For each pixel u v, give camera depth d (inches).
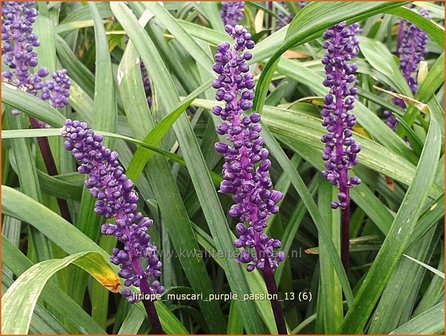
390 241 49.2
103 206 46.6
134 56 73.0
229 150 46.1
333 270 60.1
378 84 93.8
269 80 62.0
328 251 56.9
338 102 55.3
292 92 88.7
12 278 60.6
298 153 68.8
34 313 51.8
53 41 82.3
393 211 72.0
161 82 66.6
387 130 71.1
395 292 56.8
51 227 54.9
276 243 48.7
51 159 69.9
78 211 71.9
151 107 78.1
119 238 47.3
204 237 63.2
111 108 67.7
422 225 58.7
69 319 53.6
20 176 66.0
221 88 46.2
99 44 71.4
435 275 60.7
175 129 62.0
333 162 56.4
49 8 99.9
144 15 80.9
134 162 62.7
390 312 55.9
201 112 78.0
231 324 59.3
